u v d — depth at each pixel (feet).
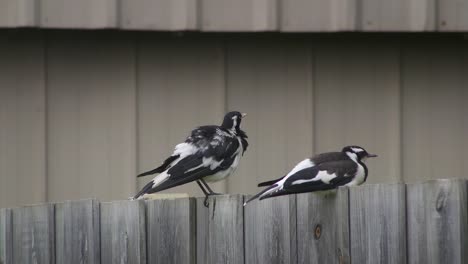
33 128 34.14
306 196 25.25
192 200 23.71
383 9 33.24
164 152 34.86
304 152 35.55
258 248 24.56
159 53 34.88
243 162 35.27
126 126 34.63
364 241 26.00
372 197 26.12
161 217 23.12
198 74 35.09
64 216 21.42
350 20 32.91
